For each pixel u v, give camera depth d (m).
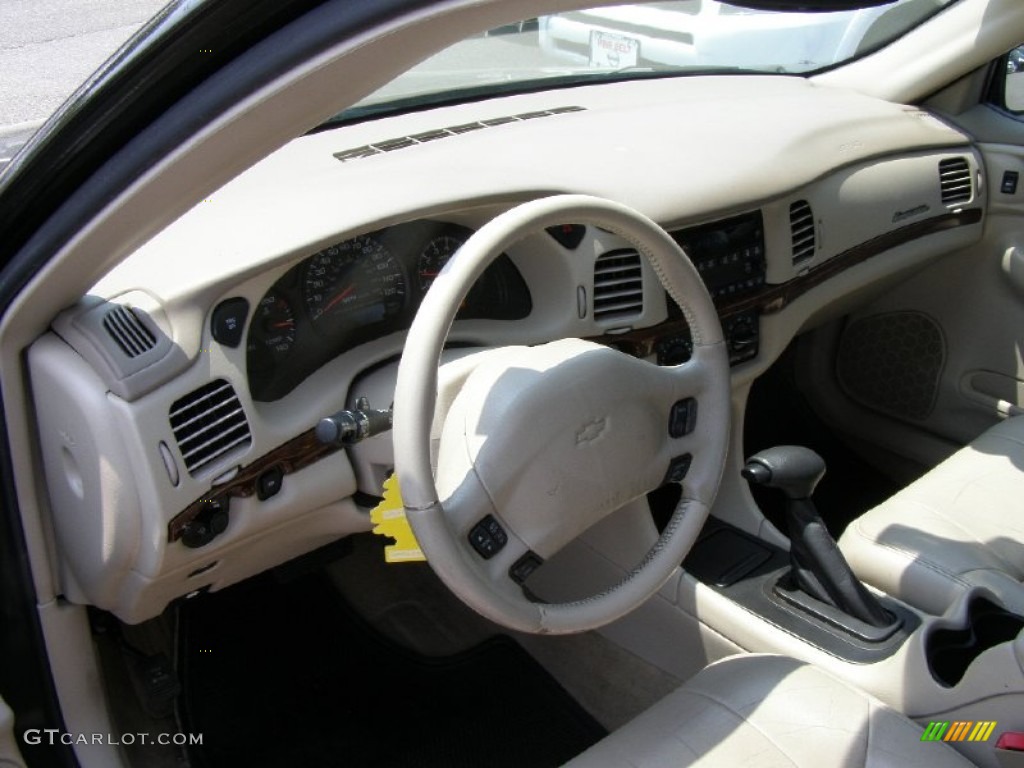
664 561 1.46
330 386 1.61
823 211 2.19
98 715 1.68
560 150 2.00
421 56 1.06
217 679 2.21
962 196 2.47
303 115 1.09
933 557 1.80
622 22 2.59
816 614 1.77
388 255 1.68
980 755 1.40
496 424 1.30
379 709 2.17
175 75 1.02
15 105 2.21
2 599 1.54
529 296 1.86
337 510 1.66
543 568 2.22
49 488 1.51
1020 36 2.37
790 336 2.21
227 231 1.54
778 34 2.76
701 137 2.14
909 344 2.69
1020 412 2.52
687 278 1.45
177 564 1.49
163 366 1.39
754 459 1.72
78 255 1.23
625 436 1.38
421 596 2.43
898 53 2.58
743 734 1.38
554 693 2.16
